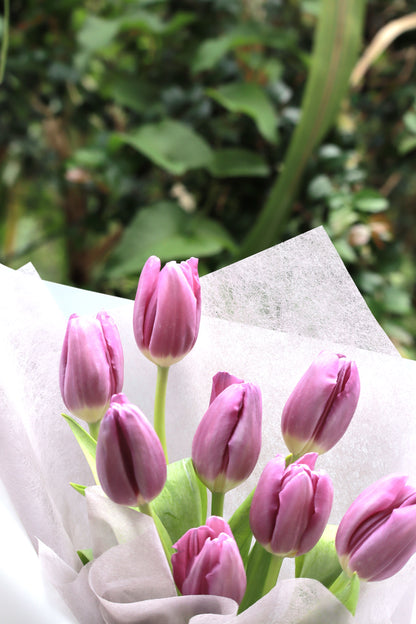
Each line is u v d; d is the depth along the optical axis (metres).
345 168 2.44
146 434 0.53
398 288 2.43
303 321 0.68
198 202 2.60
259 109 2.31
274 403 0.67
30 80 2.62
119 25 2.41
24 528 0.56
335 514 0.65
